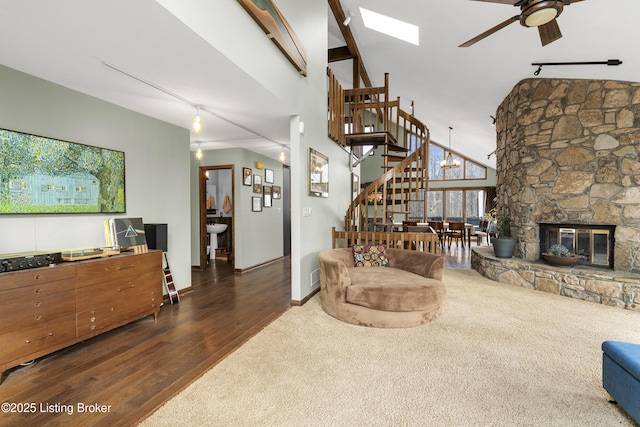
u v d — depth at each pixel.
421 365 2.11
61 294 2.17
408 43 4.84
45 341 2.07
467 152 10.65
